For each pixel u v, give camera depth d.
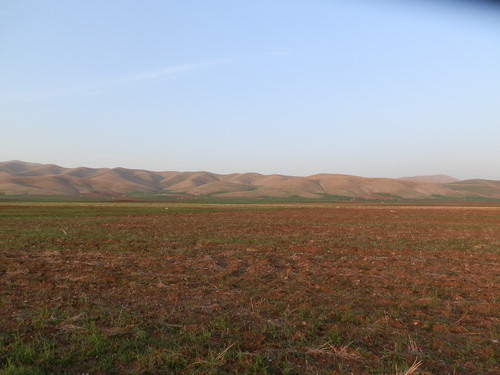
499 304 10.48
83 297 10.68
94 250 19.84
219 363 6.75
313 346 7.55
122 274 13.93
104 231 29.61
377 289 12.05
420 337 8.15
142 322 8.68
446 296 11.40
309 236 27.27
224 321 8.79
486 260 17.89
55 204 86.06
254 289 11.96
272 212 62.09
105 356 7.02
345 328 8.55
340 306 10.22
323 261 17.19
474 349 7.57
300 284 12.66
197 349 7.31
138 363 6.78
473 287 12.47
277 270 15.06
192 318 9.05
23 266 15.16
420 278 13.75
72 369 6.56
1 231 28.75
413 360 7.04
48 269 14.70
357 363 6.95
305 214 57.38
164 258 17.56
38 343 7.46
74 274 13.77
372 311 9.91
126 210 62.38
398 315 9.55
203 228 33.22
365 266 16.02
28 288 11.68
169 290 11.67
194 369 6.61
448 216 54.84
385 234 29.16
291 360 7.07
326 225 37.47
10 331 8.10
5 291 11.23
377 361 6.97
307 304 10.30
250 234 28.33
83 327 8.27
